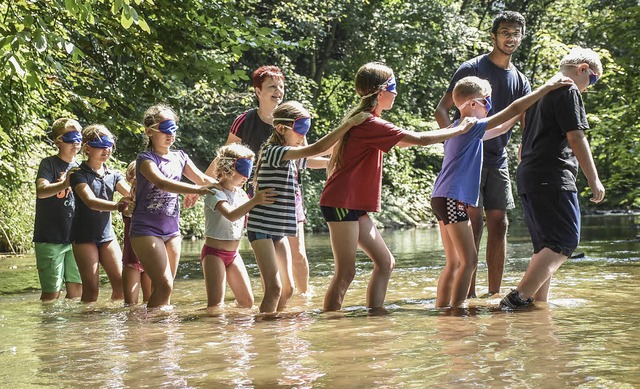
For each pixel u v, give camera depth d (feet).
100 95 35.27
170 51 36.11
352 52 92.02
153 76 36.27
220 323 16.56
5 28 23.57
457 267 18.95
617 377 10.36
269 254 18.74
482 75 22.07
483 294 21.36
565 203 18.11
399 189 97.25
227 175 19.93
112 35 33.99
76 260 22.85
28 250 49.21
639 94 54.80
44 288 23.97
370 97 18.11
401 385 10.34
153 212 20.51
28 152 37.01
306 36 84.53
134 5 33.09
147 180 20.40
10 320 18.48
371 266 32.12
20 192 45.27
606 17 57.72
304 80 83.10
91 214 22.82
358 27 89.61
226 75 37.01
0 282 29.89
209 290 20.08
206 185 19.80
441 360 11.68
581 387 9.93
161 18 35.27
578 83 18.84
